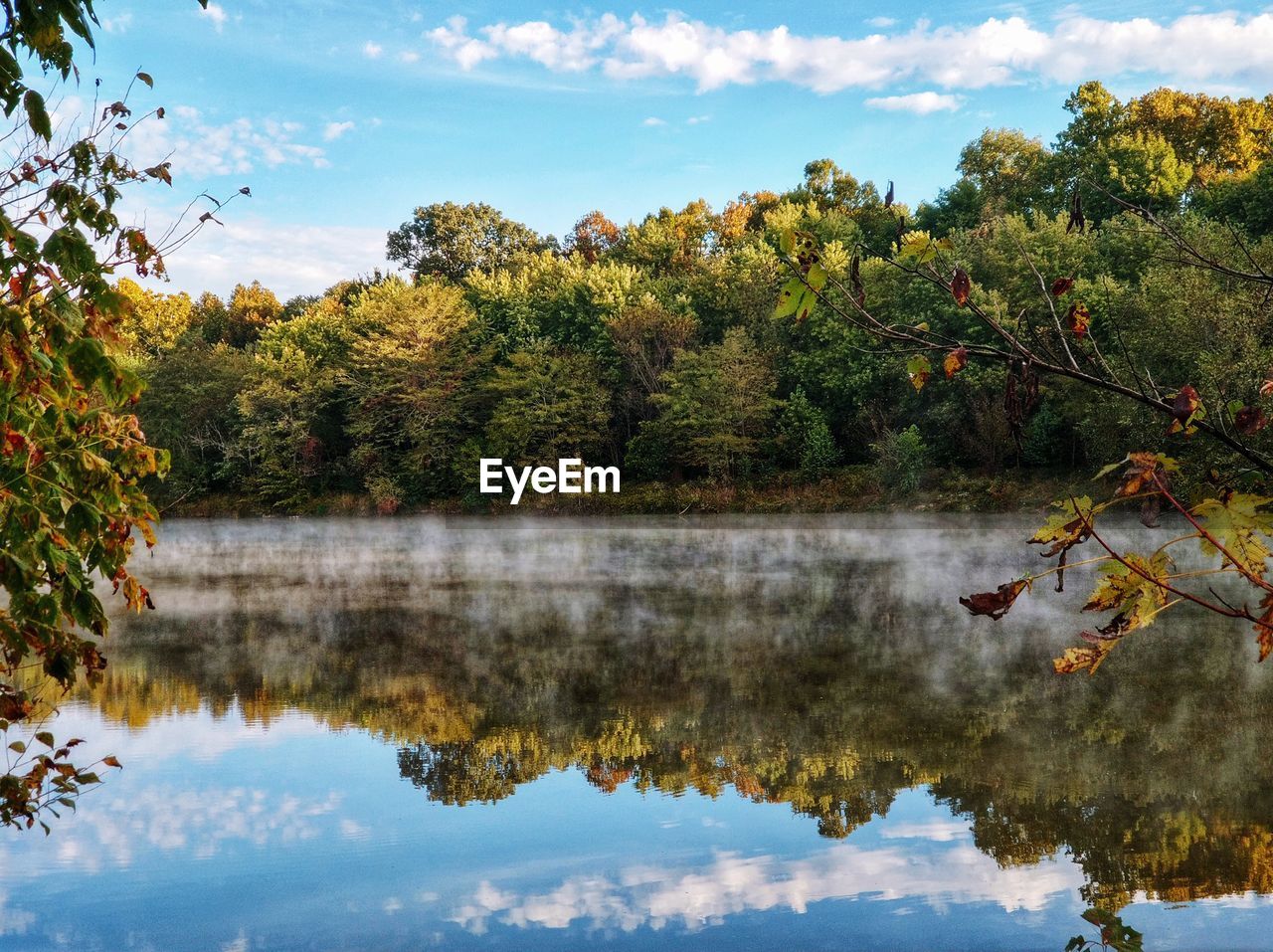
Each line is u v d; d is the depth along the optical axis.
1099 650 1.59
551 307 53.34
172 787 7.11
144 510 3.08
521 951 4.55
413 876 5.50
